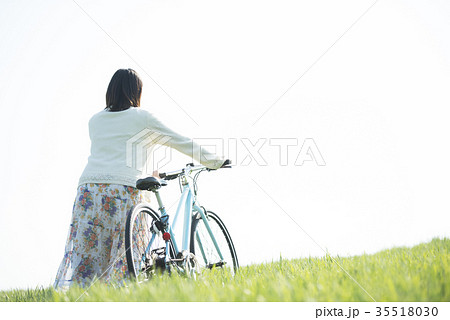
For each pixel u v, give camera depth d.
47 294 5.08
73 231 5.16
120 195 5.14
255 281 4.28
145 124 5.36
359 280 4.17
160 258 4.96
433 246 7.45
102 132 5.38
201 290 4.02
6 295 5.75
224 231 6.49
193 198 5.88
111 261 4.98
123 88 5.50
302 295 3.61
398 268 4.61
